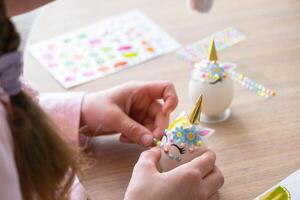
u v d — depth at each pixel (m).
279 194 0.51
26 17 0.83
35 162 0.44
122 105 0.62
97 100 0.62
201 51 0.72
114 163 0.58
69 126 0.60
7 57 0.42
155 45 0.74
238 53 0.70
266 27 0.75
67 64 0.72
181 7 0.81
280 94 0.63
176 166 0.53
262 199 0.51
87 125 0.62
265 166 0.55
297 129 0.58
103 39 0.76
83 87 0.68
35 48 0.76
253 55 0.70
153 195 0.50
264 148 0.57
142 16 0.80
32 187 0.45
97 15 0.82
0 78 0.42
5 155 0.41
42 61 0.73
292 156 0.55
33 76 0.71
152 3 0.83
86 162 0.56
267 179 0.53
